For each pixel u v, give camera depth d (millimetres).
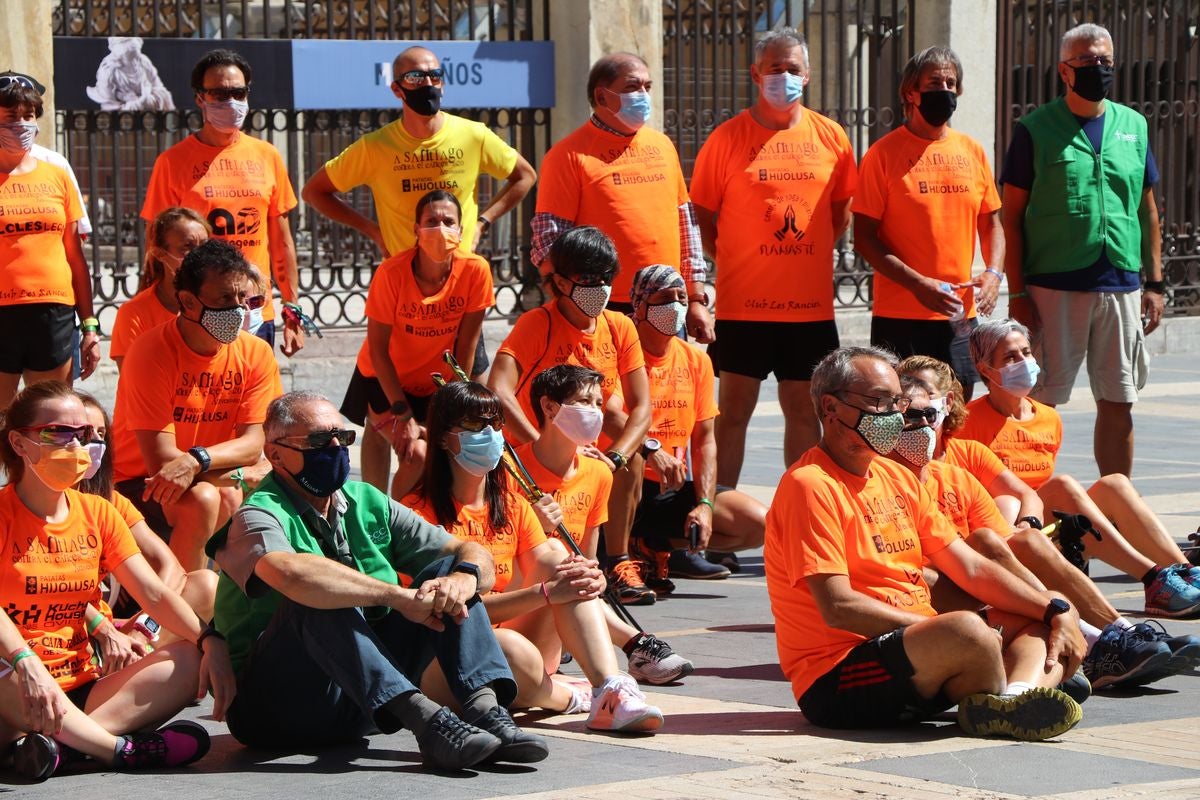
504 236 23766
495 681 7348
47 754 6883
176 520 9391
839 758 7211
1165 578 10297
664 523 11578
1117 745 7426
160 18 20469
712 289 23938
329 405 7367
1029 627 8086
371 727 7562
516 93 20812
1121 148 12742
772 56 12508
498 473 8352
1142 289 15086
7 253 11672
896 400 7816
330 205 12742
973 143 12719
